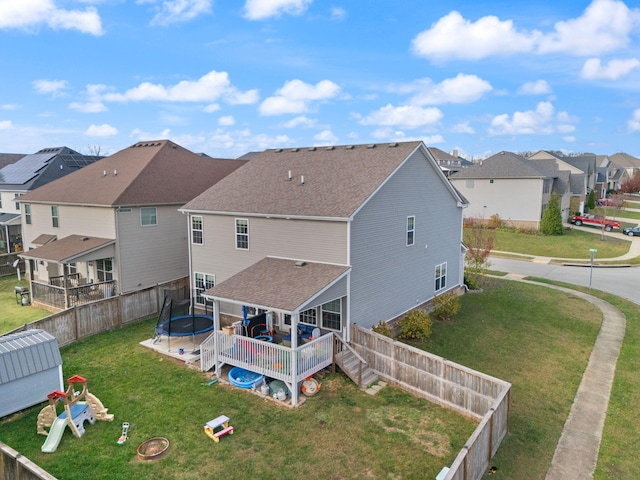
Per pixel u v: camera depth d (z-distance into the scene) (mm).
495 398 12094
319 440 11672
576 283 30594
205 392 14156
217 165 30812
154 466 10531
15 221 35781
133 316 20594
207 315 20281
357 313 16828
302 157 22172
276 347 13836
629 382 15328
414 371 14102
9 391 12578
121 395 13883
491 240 30906
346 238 15984
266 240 18266
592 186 70250
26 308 23047
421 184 20641
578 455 11258
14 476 9016
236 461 10773
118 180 25422
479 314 22359
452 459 10930
